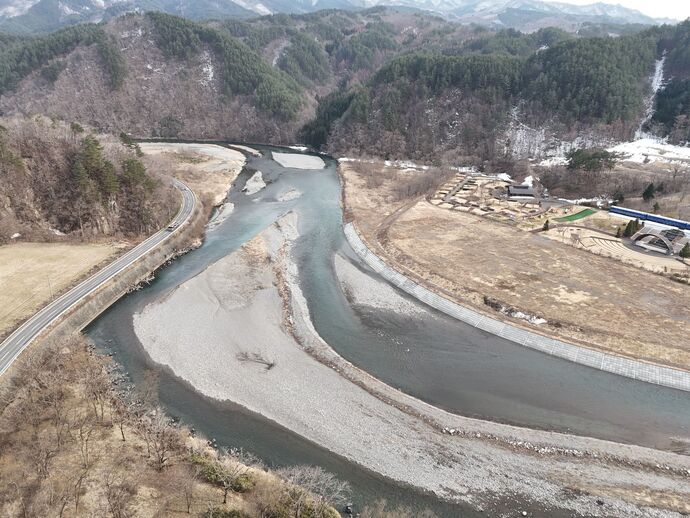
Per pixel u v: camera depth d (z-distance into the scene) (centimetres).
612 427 4825
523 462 4328
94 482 3681
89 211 8600
